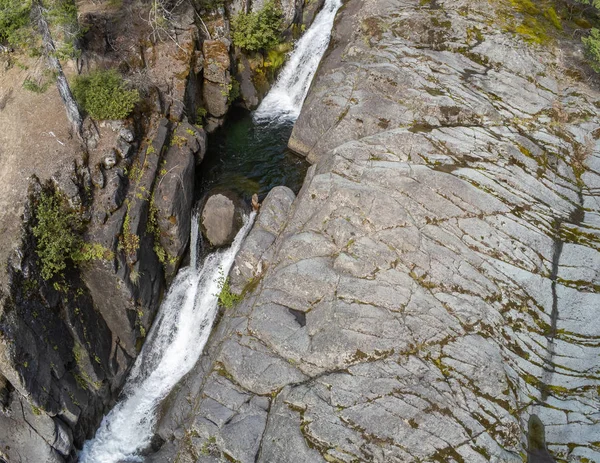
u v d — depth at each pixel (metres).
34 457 14.13
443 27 22.80
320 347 14.09
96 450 15.90
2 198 15.30
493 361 13.65
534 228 16.41
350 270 15.39
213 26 23.00
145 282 17.00
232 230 19.16
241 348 14.93
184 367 17.66
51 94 18.12
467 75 21.19
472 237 15.98
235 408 14.15
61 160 16.48
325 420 12.89
